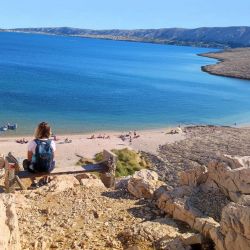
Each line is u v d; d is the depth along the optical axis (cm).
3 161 1454
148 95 10831
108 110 8512
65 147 5366
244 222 759
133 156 5081
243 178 1084
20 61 18050
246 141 6247
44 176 1299
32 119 7225
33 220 1006
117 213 1080
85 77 13738
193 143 5950
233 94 11956
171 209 1068
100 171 1359
